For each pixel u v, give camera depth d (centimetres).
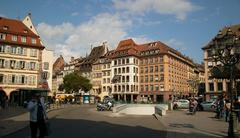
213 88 6438
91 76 9900
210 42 6662
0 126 1655
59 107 4538
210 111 3534
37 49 5928
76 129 1596
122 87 8662
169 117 2489
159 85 8231
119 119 2395
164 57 8231
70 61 12112
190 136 1298
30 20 6353
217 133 1408
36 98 1103
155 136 1322
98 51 10381
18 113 2770
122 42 9344
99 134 1381
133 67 8562
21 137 1257
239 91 3500
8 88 5503
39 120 1086
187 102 4303
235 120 1219
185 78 9688
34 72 5825
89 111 3688
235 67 2317
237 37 1271
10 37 5662
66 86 8231
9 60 5584
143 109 3928
